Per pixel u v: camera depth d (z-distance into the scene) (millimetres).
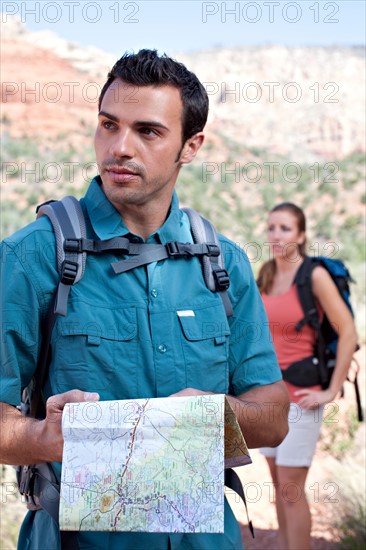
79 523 1755
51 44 47500
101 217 1990
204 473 1754
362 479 5629
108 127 1974
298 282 4234
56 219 1977
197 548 1964
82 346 1880
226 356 2053
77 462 1771
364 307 11328
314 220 27875
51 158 34312
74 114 41594
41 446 1815
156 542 1914
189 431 1771
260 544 5164
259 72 58781
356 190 30719
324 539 5074
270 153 42562
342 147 48875
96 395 1800
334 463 6246
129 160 1931
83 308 1899
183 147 2049
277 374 2154
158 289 1983
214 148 39312
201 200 28844
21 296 1904
